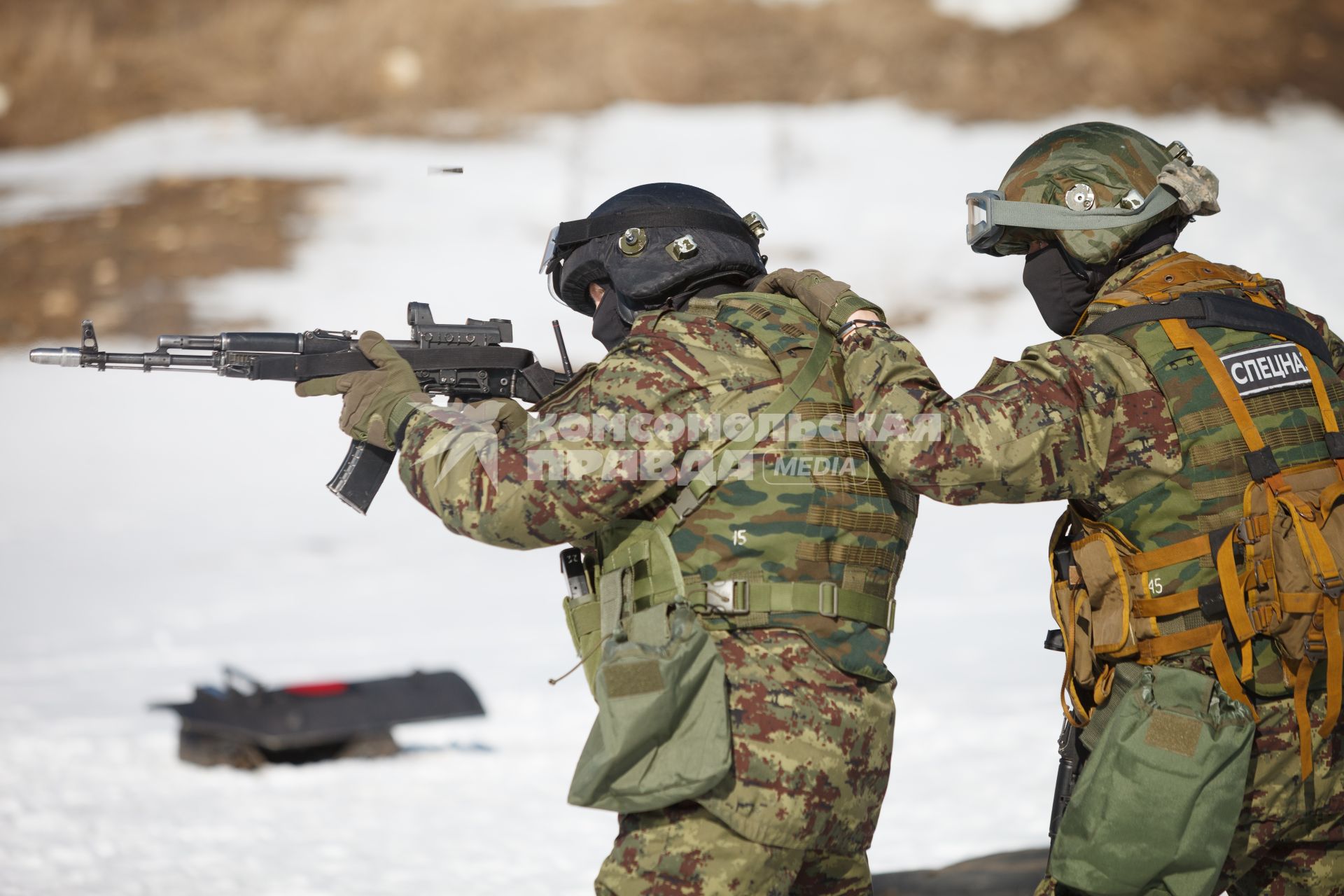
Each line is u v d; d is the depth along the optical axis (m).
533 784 20.58
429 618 34.00
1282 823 9.80
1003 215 10.77
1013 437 9.43
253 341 10.98
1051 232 10.94
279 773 21.34
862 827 9.84
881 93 95.12
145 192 85.81
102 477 52.94
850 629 9.76
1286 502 9.48
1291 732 9.69
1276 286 10.52
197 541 44.22
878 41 99.00
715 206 10.92
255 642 31.55
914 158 86.62
